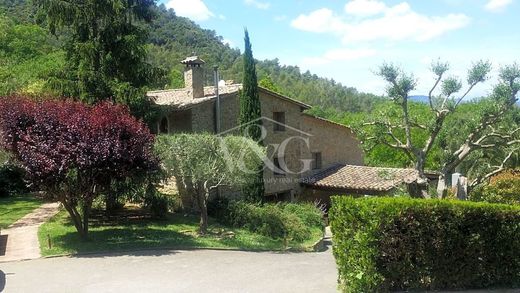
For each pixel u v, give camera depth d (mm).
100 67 18094
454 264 8070
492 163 29109
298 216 20938
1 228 15422
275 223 18266
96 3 17672
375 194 25453
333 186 26406
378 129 16875
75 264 11547
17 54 43250
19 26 45906
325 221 23641
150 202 17828
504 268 8336
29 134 12586
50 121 12844
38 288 9219
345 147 31406
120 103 17422
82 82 17438
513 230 8359
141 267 11328
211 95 22609
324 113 65312
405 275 7887
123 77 18562
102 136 12852
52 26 18141
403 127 16844
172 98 23234
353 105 84375
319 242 18109
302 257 14531
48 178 12516
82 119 13031
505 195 17391
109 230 15672
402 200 7980
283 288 9180
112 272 10703
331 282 9711
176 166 16312
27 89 26125
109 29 18141
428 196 16438
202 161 16203
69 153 12391
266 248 15750
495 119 15531
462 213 8070
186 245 14477
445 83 15477
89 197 13547
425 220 7906
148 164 13719
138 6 19359
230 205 19422
